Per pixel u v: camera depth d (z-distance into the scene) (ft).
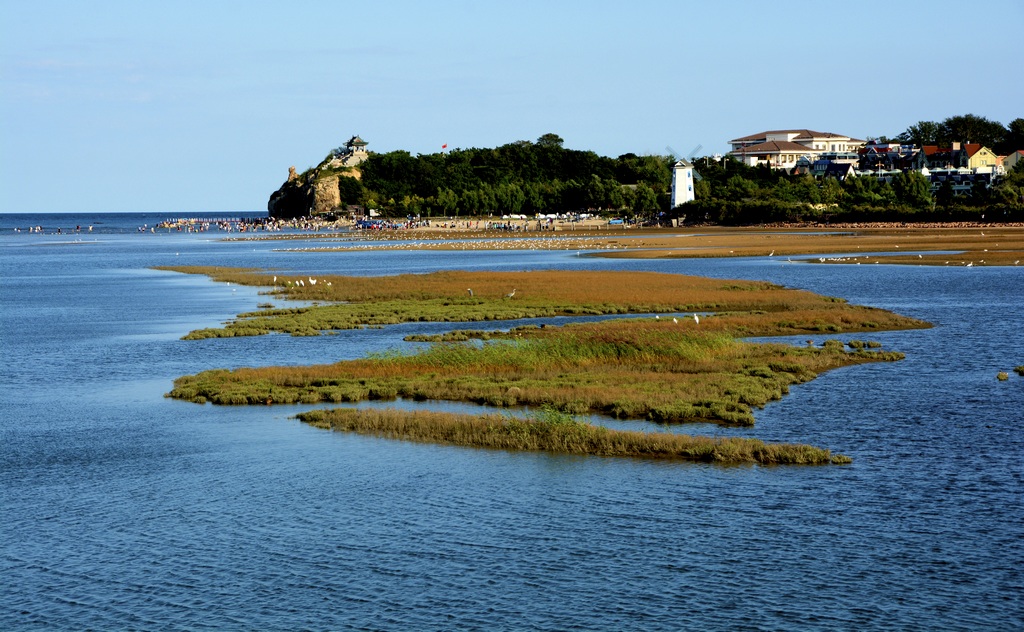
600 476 169.37
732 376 252.62
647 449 184.96
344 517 151.64
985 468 171.83
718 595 122.62
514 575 129.39
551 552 136.26
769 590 123.65
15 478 175.42
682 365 270.05
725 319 357.41
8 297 520.01
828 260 645.92
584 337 293.64
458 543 140.15
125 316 424.05
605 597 122.52
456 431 196.54
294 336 350.64
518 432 193.26
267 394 239.91
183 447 194.49
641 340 287.28
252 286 546.26
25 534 147.33
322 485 167.32
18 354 320.50
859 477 167.12
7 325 399.03
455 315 394.52
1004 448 184.65
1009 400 225.97
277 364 293.23
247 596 125.18
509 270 623.77
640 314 398.21
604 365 274.57
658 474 170.19
